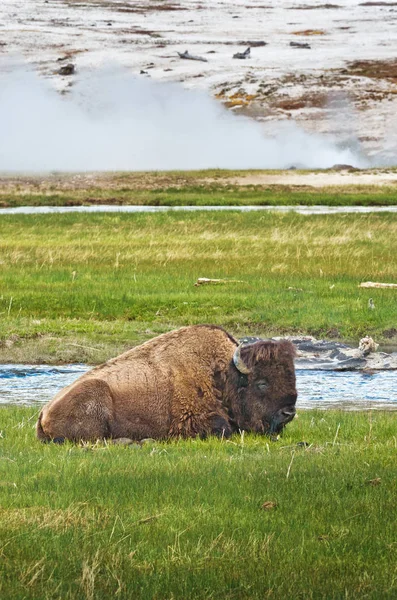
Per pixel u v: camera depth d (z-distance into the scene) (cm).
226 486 2588
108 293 6912
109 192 17050
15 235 10575
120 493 2519
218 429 3312
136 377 3297
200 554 2097
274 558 2084
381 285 7225
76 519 2295
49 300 6712
